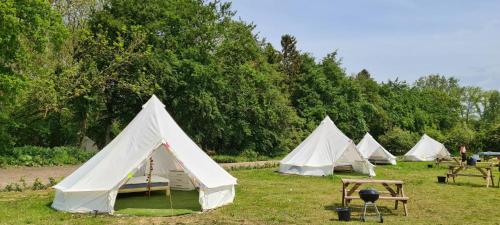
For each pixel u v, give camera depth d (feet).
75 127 86.94
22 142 81.61
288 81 136.26
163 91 82.99
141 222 27.14
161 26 85.56
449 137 142.72
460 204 36.17
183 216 29.07
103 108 85.51
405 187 47.83
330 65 141.38
